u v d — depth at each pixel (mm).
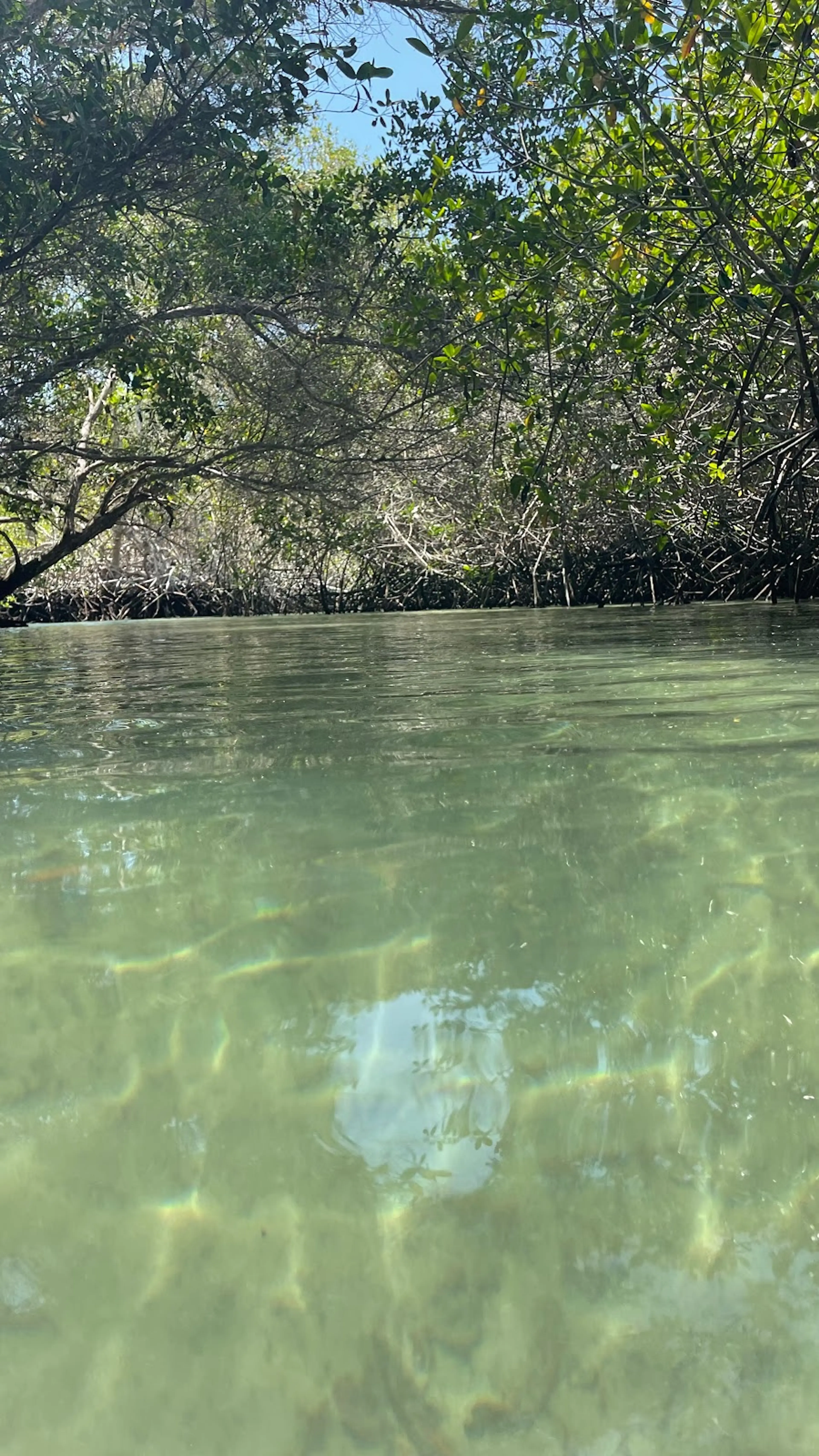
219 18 5441
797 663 4594
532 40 5332
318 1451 745
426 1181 1011
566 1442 750
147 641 9031
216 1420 776
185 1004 1368
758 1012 1297
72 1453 746
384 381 8867
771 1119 1089
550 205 5676
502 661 5348
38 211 5836
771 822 2018
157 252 7258
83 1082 1200
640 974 1410
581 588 13836
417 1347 831
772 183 5562
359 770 2615
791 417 7312
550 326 6336
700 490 9898
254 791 2439
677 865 1797
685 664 4738
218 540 15547
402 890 1740
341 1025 1310
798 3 4652
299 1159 1054
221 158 6180
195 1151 1067
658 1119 1098
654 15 4641
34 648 8289
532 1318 855
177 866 1892
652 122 4867
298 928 1599
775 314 5668
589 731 3029
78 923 1644
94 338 7227
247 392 9078
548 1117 1108
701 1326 844
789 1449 741
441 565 14609
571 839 1973
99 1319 861
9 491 9844
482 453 9898
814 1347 821
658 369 6992
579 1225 955
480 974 1426
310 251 7031
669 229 5676
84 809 2305
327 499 9836
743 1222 946
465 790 2371
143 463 9516
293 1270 910
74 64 5621
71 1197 1005
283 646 7484
